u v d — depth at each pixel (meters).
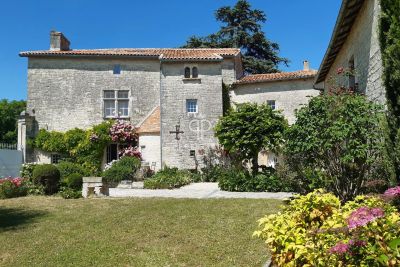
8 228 8.00
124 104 23.11
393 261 2.75
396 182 6.67
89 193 13.09
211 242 6.39
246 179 14.46
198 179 19.72
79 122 22.55
